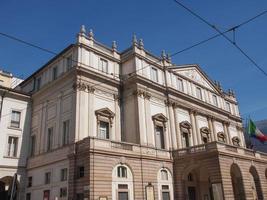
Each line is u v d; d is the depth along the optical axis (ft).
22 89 133.69
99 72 105.70
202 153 98.68
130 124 105.60
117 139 102.78
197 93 140.36
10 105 112.88
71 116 95.45
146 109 107.96
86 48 105.09
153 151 101.65
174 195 102.22
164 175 101.96
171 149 110.22
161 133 112.16
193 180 112.88
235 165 101.35
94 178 79.15
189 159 102.42
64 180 88.43
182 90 130.82
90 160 80.43
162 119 113.29
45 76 119.65
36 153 107.86
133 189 89.25
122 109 110.01
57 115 103.24
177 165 105.60
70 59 102.63
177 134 117.08
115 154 87.04
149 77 116.16
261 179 113.50
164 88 118.93
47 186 95.30
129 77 109.70
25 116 116.06
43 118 110.52
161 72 123.54
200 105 137.28
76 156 86.28
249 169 108.47
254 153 115.65
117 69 114.52
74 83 98.02
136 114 104.22
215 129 142.92
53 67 116.06
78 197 81.82
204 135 133.59
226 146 100.37
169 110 118.52
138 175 92.27
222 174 92.53
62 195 87.35
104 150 84.12
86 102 97.91
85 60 103.09
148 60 118.32
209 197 115.03
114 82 109.09
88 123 95.55
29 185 105.29
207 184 116.88
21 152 110.01
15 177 47.47
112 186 83.41
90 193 77.10
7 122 110.01
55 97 107.45
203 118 137.90
